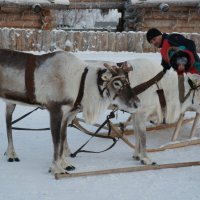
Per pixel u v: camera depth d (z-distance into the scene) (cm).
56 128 398
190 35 1226
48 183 376
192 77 477
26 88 403
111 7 1500
